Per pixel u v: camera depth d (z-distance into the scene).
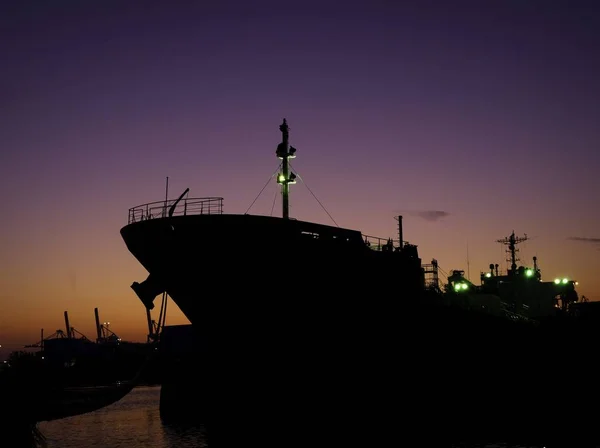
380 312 33.47
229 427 32.34
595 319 44.62
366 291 32.81
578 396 40.59
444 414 35.31
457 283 48.03
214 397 34.22
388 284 34.00
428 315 36.16
